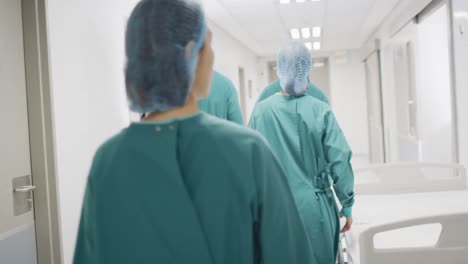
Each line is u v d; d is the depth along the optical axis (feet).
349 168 5.94
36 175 6.53
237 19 17.46
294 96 6.31
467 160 9.80
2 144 5.84
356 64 30.96
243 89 26.16
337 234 6.27
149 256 2.49
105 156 2.64
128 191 2.52
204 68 2.73
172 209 2.47
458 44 10.05
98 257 2.58
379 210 7.52
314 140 6.08
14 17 6.24
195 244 2.44
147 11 2.59
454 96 10.50
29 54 6.45
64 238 6.88
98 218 2.58
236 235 2.49
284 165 6.17
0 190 5.78
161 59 2.52
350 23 19.84
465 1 9.46
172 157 2.49
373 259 4.64
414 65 14.14
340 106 31.45
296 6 15.78
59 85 6.87
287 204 2.68
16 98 6.21
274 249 2.56
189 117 2.58
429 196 8.29
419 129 13.62
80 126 7.54
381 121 21.77
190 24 2.59
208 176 2.49
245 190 2.48
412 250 4.62
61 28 7.02
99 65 8.45
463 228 4.60
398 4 15.71
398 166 8.74
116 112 9.20
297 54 6.14
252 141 2.56
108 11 9.00
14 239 6.04
